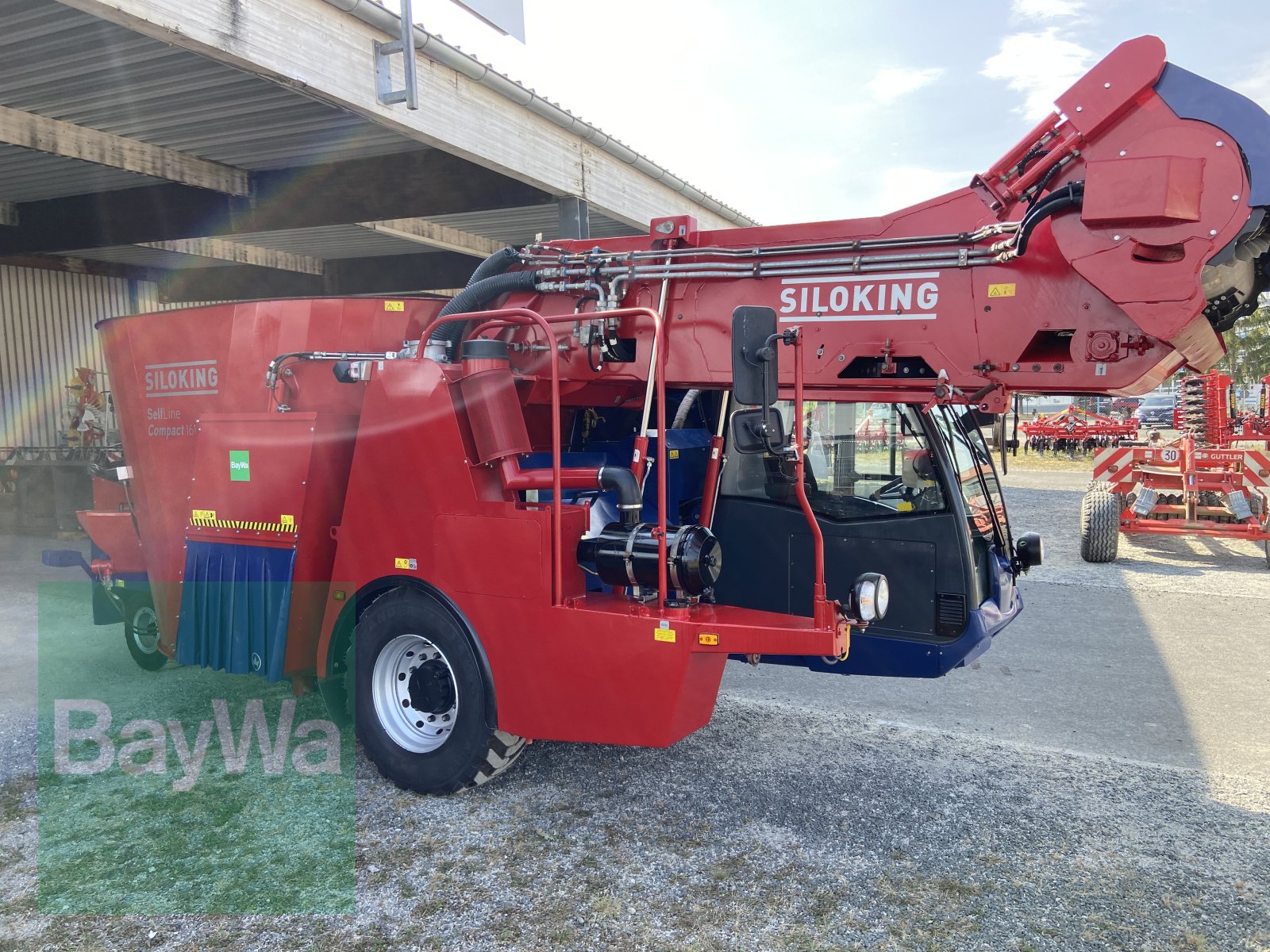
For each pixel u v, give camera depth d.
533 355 4.57
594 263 4.38
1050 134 3.60
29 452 13.38
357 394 4.43
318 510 4.27
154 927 2.99
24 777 4.16
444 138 7.75
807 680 5.84
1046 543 11.22
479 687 3.79
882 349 3.95
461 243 14.44
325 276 16.59
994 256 3.70
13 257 13.07
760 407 3.23
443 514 3.87
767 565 4.86
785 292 4.11
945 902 3.12
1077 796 3.97
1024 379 3.72
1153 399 36.94
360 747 4.54
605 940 2.91
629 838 3.59
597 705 3.55
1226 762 4.41
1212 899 3.12
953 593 4.40
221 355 4.85
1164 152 3.36
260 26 5.90
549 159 9.42
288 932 2.96
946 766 4.32
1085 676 5.88
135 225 10.83
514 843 3.56
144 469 5.21
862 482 4.62
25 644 6.41
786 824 3.70
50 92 7.55
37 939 2.93
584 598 3.74
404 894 3.18
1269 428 21.23
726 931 2.95
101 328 5.41
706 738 4.69
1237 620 7.38
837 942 2.89
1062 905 3.09
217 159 9.84
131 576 5.50
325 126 8.60
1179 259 3.33
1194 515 10.09
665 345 4.35
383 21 6.80
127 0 4.99
